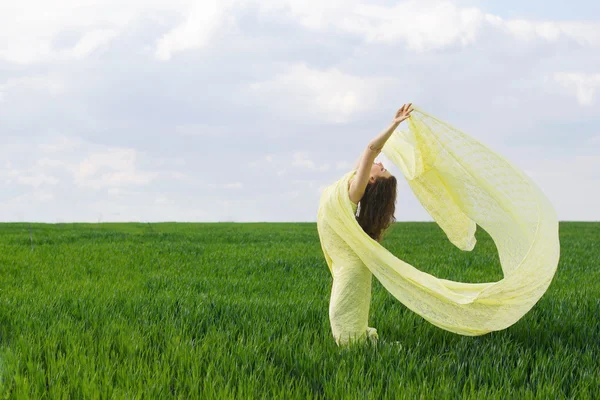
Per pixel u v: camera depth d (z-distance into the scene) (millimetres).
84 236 21297
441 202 6258
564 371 5109
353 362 5094
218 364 5148
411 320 6879
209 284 10070
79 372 4902
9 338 6266
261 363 5145
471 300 5379
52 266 12562
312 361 5164
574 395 4488
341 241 5602
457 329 5570
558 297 8633
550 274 5418
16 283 10195
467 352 5566
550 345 5973
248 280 10562
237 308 7551
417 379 4801
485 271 12203
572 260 14195
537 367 5074
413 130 5773
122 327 6355
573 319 6949
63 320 6781
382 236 5812
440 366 5082
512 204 5688
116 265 12781
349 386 4520
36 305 7812
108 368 4949
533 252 5223
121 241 19578
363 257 5496
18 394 4383
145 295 8852
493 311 5441
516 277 5223
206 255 14812
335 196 5516
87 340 5887
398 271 5500
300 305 7867
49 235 21609
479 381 4781
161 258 14195
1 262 12820
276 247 17250
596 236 23891
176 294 8844
